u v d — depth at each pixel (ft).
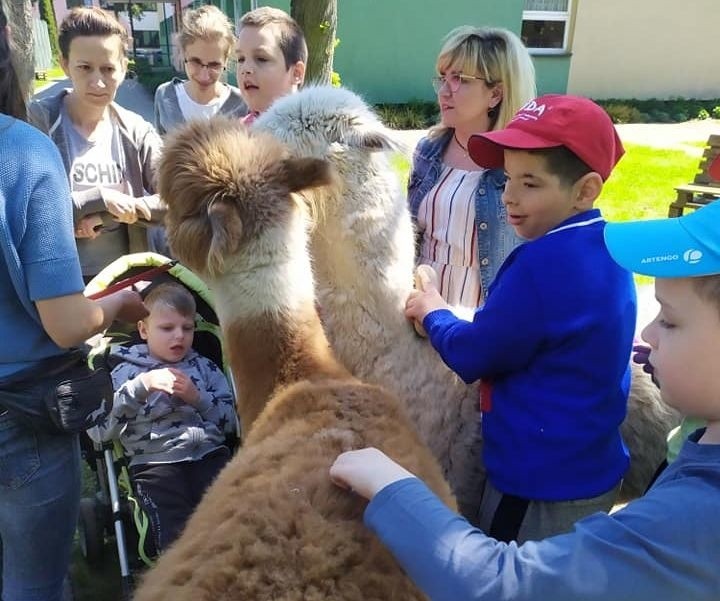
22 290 6.34
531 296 7.05
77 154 11.73
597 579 3.87
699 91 58.75
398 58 49.80
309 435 6.20
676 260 4.00
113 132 12.19
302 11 20.93
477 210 10.02
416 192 11.02
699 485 3.94
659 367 4.24
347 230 8.58
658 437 9.43
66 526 7.61
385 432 6.36
